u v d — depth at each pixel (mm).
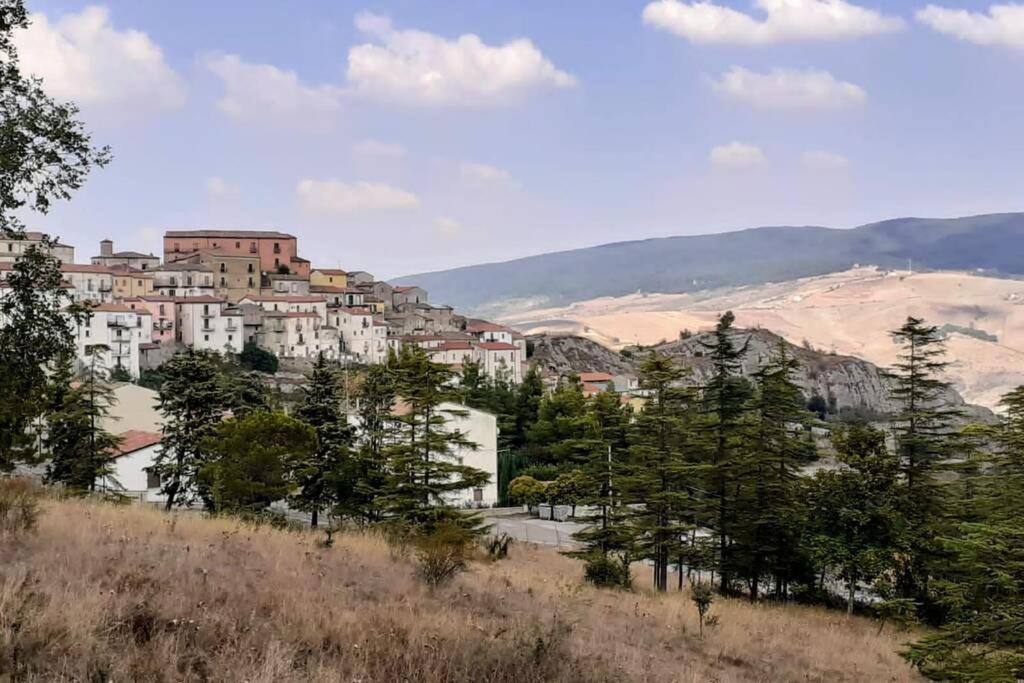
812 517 36125
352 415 60125
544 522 63594
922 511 34375
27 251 22562
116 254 163125
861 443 36344
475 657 11359
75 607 10000
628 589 30391
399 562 21344
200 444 44125
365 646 11172
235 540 20281
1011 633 17484
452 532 26328
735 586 39812
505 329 189250
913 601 31938
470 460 71500
